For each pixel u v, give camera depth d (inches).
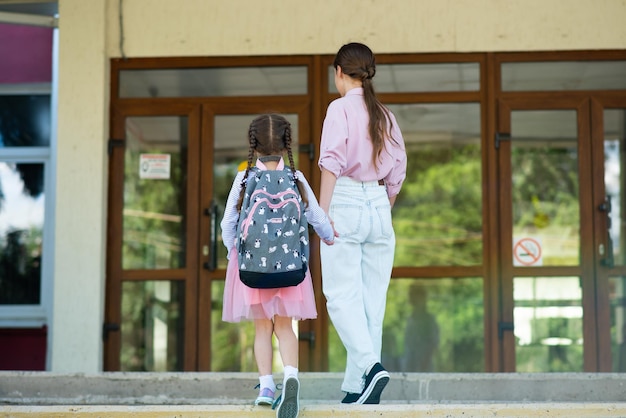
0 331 432.8
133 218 382.6
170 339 379.2
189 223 381.1
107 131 382.0
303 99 380.5
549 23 376.5
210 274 379.6
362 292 227.3
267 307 206.4
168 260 381.4
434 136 378.6
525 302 373.4
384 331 376.2
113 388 266.1
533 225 374.9
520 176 376.8
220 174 382.6
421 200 378.0
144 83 385.1
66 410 210.5
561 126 377.1
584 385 261.7
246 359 378.0
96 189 374.9
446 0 378.3
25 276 438.6
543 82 377.7
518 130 377.7
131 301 380.8
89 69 378.6
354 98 226.8
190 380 264.7
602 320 371.6
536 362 371.6
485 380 262.4
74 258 373.1
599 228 374.0
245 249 202.8
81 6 380.8
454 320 374.3
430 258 375.9
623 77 377.4
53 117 439.5
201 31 382.6
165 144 384.2
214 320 379.6
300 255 205.0
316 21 380.2
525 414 209.8
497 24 377.1
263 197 204.8
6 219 441.1
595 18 376.2
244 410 207.0
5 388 267.7
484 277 374.0
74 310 372.2
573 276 373.4
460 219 376.2
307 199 209.6
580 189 375.6
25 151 442.9
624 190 375.2
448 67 379.9
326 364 372.5
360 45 231.6
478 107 378.3
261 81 382.9
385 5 378.9
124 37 383.6
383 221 226.1
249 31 381.4
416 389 263.0
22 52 446.3
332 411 207.2
